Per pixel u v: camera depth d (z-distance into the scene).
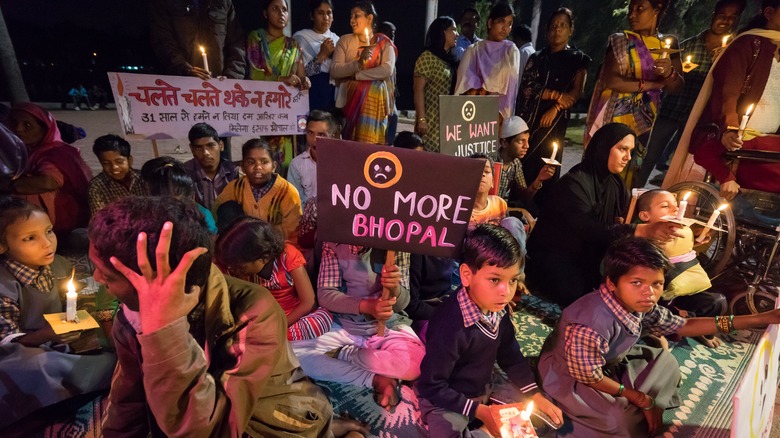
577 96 5.00
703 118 3.91
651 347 2.45
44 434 2.11
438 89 5.25
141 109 4.02
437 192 1.93
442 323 2.04
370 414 2.31
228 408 1.29
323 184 1.92
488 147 4.09
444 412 2.04
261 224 2.09
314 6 5.27
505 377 2.62
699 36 4.98
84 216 4.05
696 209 3.72
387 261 2.10
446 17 5.22
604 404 2.13
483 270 1.89
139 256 1.03
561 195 3.49
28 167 3.77
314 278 2.88
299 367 1.67
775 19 3.65
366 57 4.51
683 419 2.40
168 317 1.08
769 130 3.75
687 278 2.99
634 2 4.16
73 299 2.03
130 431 1.57
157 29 4.45
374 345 2.38
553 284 3.52
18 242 2.17
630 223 3.23
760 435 1.74
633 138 3.36
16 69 5.54
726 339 3.19
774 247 3.20
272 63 4.83
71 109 23.47
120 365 1.44
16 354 2.01
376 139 4.94
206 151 3.71
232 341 1.38
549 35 5.05
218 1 4.52
